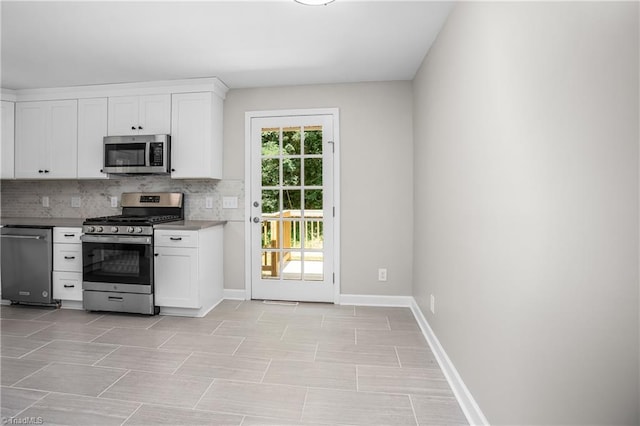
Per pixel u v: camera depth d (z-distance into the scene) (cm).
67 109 349
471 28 170
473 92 168
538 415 112
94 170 345
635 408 77
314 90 343
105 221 311
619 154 79
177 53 270
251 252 356
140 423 159
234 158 356
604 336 84
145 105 336
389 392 187
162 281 307
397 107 334
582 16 90
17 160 356
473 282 169
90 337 259
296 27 230
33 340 253
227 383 195
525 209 120
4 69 301
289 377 202
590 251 88
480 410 158
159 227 305
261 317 304
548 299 107
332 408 172
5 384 192
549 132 105
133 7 204
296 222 350
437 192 236
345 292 343
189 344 247
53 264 328
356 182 339
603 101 83
